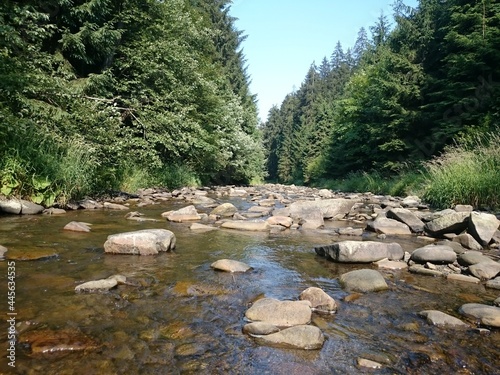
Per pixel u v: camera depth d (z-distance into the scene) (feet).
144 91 37.93
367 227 19.66
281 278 10.62
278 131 236.22
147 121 36.73
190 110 45.16
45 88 24.02
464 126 47.14
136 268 10.74
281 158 195.52
